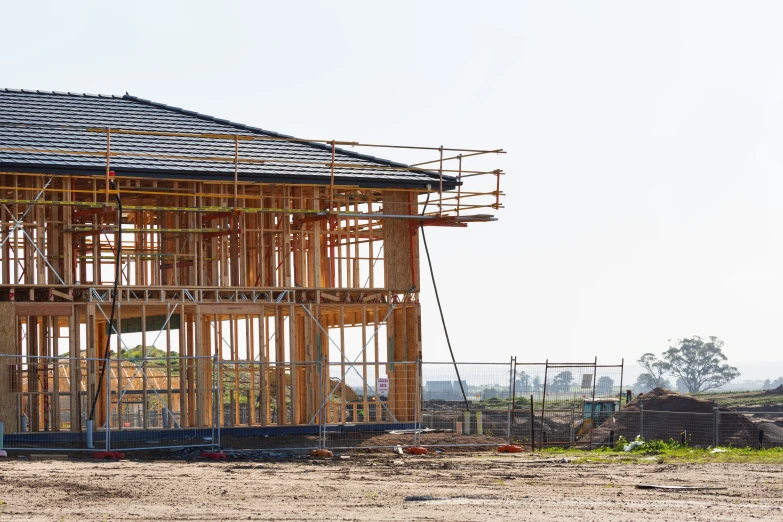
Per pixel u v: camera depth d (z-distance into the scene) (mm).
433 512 15281
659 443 28672
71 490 17703
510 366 29062
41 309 26734
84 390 29781
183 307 28406
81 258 29500
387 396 30578
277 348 29578
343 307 30281
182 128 32188
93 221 28906
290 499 16969
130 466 22281
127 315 30047
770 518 14781
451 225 31688
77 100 33344
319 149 32500
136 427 30359
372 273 30578
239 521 14352
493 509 15648
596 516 14875
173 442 26719
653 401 37375
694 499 17078
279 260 30484
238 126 33656
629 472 21844
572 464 23953
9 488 17750
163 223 29328
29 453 24562
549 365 30875
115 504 16141
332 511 15438
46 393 26859
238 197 28500
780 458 25219
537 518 14609
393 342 30828
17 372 26562
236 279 29312
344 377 29703
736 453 26750
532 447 28344
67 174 26875
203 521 14344
